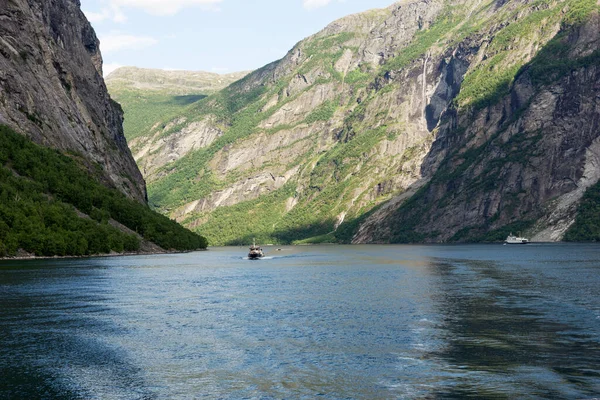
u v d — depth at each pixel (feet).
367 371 134.62
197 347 160.25
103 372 137.49
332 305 231.91
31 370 139.13
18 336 174.91
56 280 322.34
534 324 183.83
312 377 131.13
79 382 130.21
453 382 125.39
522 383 123.65
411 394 118.83
